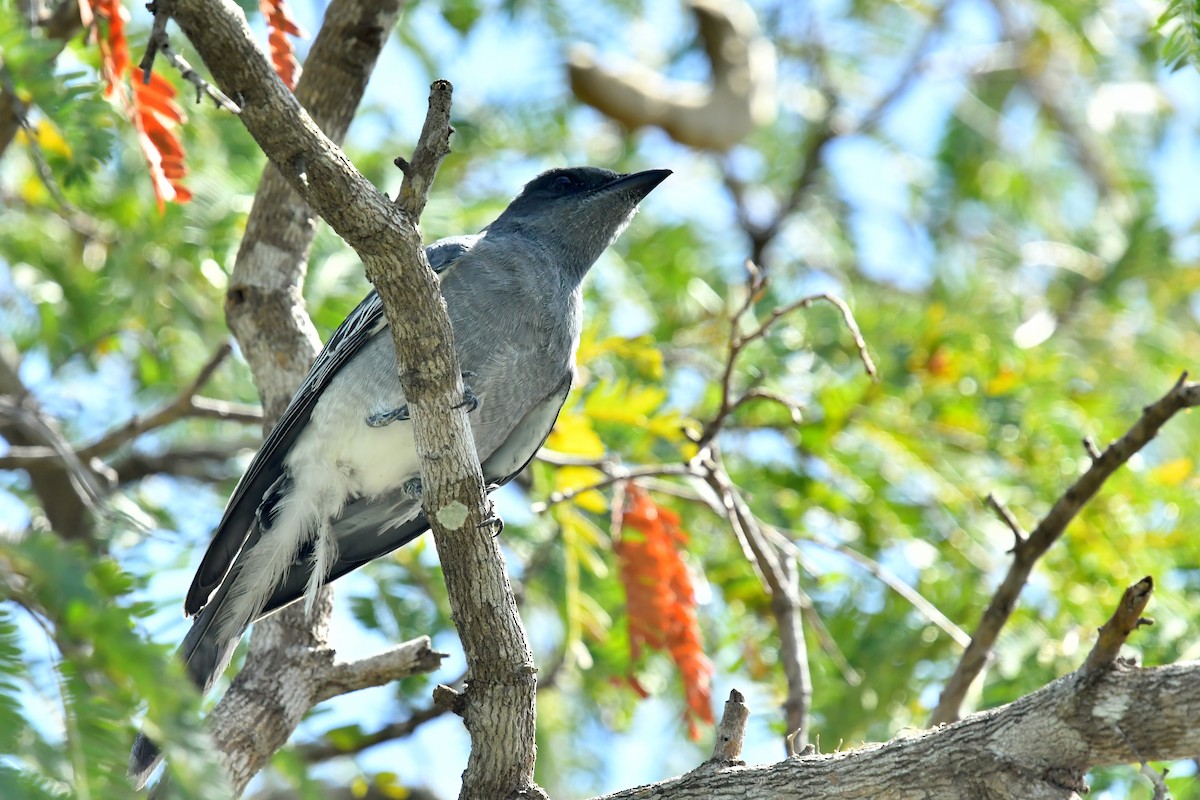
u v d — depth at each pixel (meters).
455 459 7.10
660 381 12.15
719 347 12.75
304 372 9.30
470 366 9.13
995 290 13.91
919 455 11.73
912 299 15.10
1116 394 13.07
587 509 11.25
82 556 4.68
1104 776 8.70
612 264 13.06
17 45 7.57
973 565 11.29
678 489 10.87
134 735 4.70
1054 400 11.96
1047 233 16.12
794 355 12.33
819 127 16.81
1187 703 5.84
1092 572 10.78
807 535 10.91
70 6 9.28
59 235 12.98
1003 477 11.77
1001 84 17.00
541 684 11.42
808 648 11.16
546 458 9.97
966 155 16.64
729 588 11.48
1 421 11.55
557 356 9.48
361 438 9.04
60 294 12.59
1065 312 14.26
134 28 10.56
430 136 6.57
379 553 9.47
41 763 4.41
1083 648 10.25
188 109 11.00
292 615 8.62
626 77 14.55
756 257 15.95
